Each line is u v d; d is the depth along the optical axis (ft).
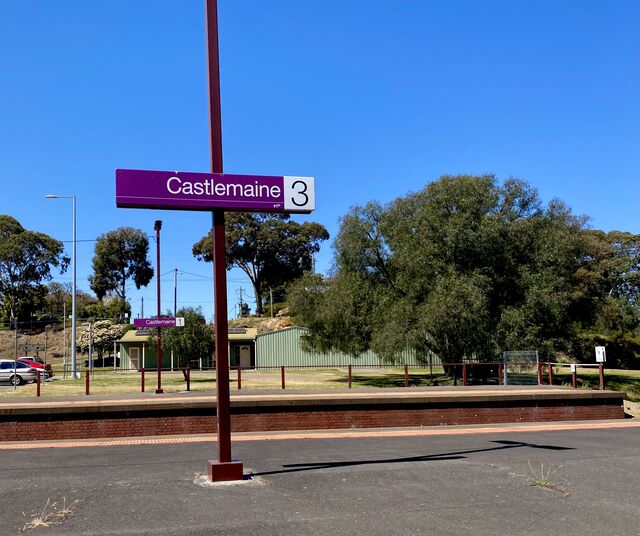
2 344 248.52
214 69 29.32
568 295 108.37
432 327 98.99
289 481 27.07
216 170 28.99
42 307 301.02
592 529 20.25
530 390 64.75
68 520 20.63
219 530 19.58
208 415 49.88
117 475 28.71
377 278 121.08
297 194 29.99
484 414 55.93
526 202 116.98
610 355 174.09
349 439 43.37
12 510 21.94
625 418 61.62
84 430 47.52
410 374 139.33
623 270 193.57
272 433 48.65
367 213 121.39
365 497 24.18
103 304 299.58
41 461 33.86
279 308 291.99
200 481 26.96
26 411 46.70
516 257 110.83
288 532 19.43
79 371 141.59
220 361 27.91
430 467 30.68
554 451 36.63
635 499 24.34
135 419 48.44
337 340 121.90
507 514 21.93
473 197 106.93
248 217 280.72
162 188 28.04
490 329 102.73
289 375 137.90
